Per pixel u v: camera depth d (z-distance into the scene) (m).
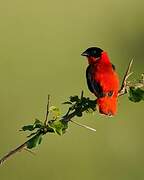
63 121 6.62
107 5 24.55
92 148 17.52
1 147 17.61
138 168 17.48
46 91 19.78
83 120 18.59
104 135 18.30
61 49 21.77
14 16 22.66
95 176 17.25
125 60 23.88
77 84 20.47
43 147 17.66
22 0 23.52
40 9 23.09
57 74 20.44
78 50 22.09
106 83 7.53
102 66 7.91
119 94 7.45
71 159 17.20
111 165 17.23
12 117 18.11
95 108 7.03
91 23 23.72
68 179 17.38
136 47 23.89
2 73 19.67
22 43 21.58
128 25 24.33
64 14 23.45
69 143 17.80
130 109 19.55
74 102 6.92
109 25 24.02
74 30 23.02
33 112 18.48
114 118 18.91
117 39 24.09
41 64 20.64
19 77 19.83
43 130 6.47
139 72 23.67
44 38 21.92
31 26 22.48
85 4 24.30
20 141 17.72
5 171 16.64
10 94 18.89
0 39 21.64
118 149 17.75
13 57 20.66
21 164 17.06
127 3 25.02
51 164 17.34
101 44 23.66
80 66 21.19
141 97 6.76
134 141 18.20
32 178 16.95
